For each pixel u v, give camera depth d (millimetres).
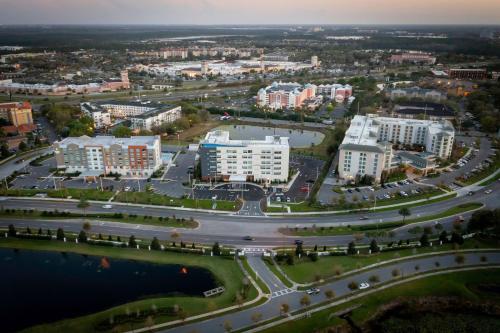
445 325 190500
